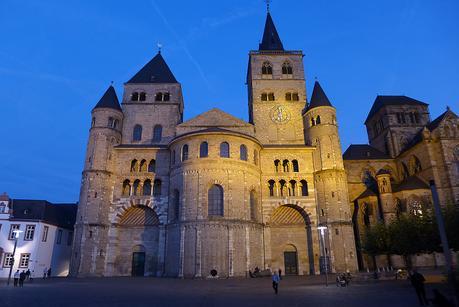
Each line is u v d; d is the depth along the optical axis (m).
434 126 63.66
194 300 23.47
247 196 52.00
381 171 62.44
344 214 55.28
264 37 82.69
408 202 58.75
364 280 38.50
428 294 25.30
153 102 67.62
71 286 35.47
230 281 41.19
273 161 60.44
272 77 72.44
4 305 20.94
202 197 49.25
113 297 25.30
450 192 57.16
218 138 52.41
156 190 57.91
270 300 23.39
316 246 55.28
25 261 57.19
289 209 59.09
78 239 52.19
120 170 58.28
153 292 28.89
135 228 56.16
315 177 59.09
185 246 47.78
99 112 60.31
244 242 48.88
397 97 82.56
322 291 29.19
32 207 62.12
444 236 18.64
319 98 64.19
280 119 68.62
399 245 37.91
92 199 54.22
